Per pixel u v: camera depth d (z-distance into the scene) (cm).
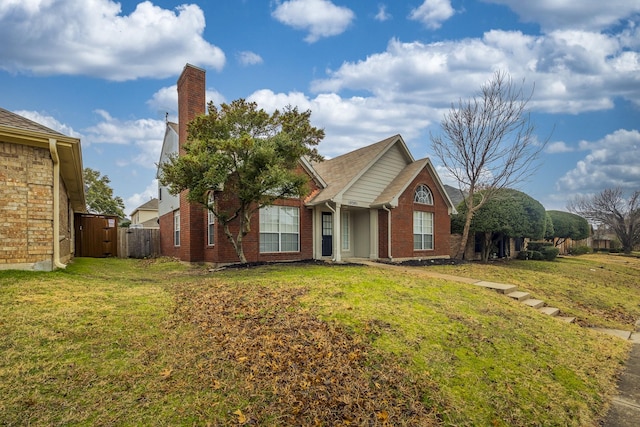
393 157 1697
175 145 1638
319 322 520
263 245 1313
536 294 1046
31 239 725
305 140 1111
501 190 1833
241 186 1043
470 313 652
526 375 470
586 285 1296
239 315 539
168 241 1717
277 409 337
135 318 500
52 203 757
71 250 1357
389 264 1361
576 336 662
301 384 374
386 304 629
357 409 351
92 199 3225
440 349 488
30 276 671
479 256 1986
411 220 1616
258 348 436
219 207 1197
